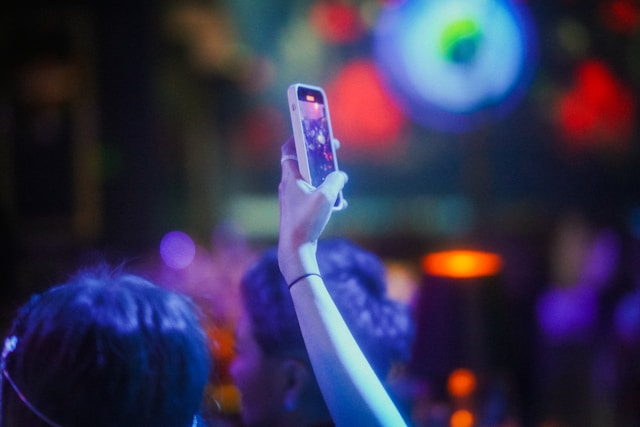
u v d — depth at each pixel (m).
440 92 4.28
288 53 9.80
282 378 1.67
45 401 1.09
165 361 1.15
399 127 10.44
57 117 5.50
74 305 1.14
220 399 1.73
